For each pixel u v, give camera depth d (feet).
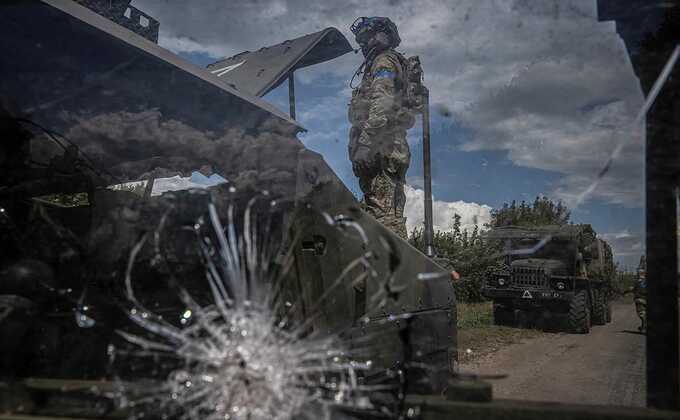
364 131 13.53
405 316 7.37
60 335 6.91
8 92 8.38
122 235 7.30
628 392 16.67
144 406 5.14
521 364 22.39
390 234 8.14
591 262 41.06
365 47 14.08
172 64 9.58
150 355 5.58
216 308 5.59
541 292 33.86
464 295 33.86
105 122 9.37
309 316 7.56
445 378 7.45
